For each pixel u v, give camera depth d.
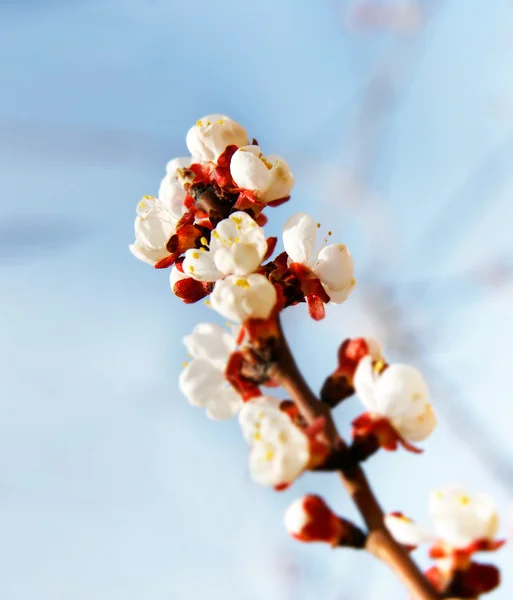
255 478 0.36
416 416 0.37
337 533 0.37
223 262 0.39
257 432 0.37
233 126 0.41
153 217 0.41
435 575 0.36
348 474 0.37
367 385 0.37
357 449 0.37
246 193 0.40
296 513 0.37
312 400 0.38
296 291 0.40
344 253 0.40
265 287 0.38
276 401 0.38
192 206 0.41
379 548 0.36
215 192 0.41
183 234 0.41
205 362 0.39
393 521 0.36
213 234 0.39
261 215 0.41
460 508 0.36
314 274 0.40
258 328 0.38
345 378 0.38
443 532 0.36
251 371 0.38
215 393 0.39
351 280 0.40
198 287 0.40
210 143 0.41
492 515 0.36
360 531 0.37
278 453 0.36
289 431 0.37
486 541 0.36
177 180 0.42
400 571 0.36
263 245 0.39
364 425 0.37
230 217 0.39
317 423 0.37
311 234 0.40
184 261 0.39
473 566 0.36
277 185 0.41
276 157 0.41
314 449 0.37
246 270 0.39
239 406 0.39
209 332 0.39
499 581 0.36
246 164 0.40
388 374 0.37
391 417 0.37
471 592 0.36
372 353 0.39
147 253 0.41
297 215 0.41
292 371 0.38
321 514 0.37
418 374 0.37
